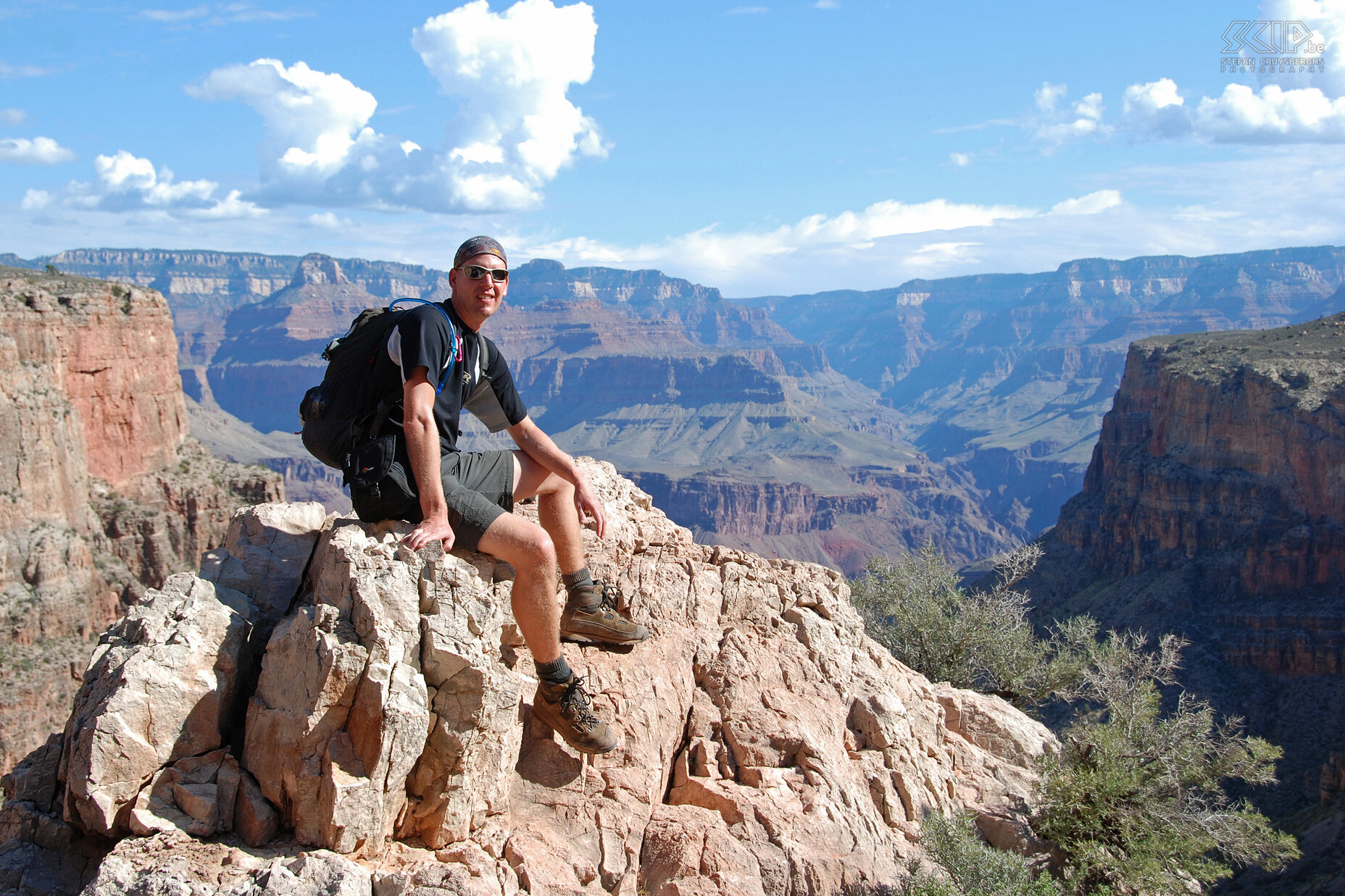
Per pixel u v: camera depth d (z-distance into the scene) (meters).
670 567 8.79
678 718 7.72
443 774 5.76
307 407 6.31
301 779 5.32
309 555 7.05
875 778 8.29
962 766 10.23
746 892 6.44
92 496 70.06
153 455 76.81
